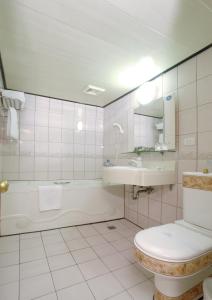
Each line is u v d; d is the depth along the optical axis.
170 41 1.48
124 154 2.64
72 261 1.57
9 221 2.02
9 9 1.17
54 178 2.82
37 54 1.67
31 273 1.40
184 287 1.12
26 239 1.95
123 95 2.69
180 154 1.77
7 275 1.37
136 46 1.55
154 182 1.73
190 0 1.10
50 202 2.19
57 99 2.86
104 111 3.23
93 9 1.17
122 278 1.37
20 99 2.27
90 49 1.59
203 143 1.56
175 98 1.84
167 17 1.23
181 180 1.76
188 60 1.72
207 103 1.54
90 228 2.28
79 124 3.03
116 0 1.10
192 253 0.98
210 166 1.50
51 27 1.33
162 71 1.97
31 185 2.26
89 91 2.56
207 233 1.23
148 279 1.36
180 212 1.76
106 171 2.05
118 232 2.17
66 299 1.16
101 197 2.51
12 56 1.70
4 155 2.52
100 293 1.22
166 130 1.87
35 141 2.70
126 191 2.63
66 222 2.29
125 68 1.92
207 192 1.29
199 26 1.31
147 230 1.27
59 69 1.95
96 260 1.59
